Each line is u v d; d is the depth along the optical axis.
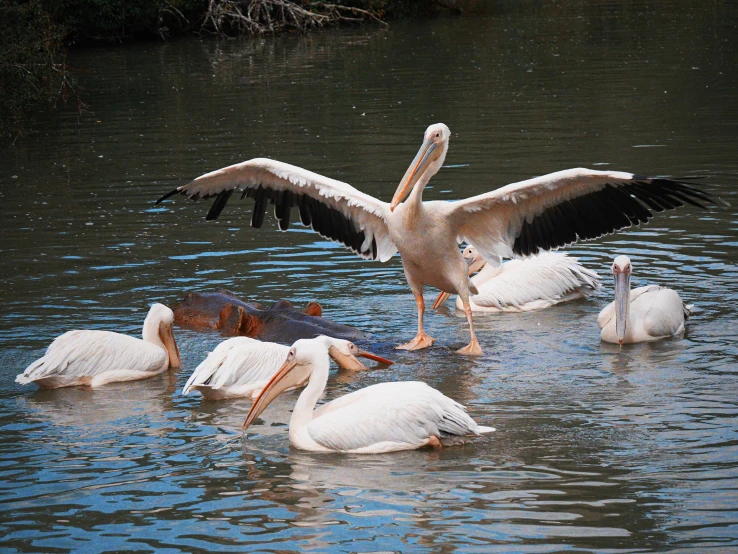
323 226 9.06
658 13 36.25
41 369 7.28
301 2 35.81
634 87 21.11
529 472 5.53
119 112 20.83
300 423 6.16
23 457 5.97
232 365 7.21
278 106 20.78
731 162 13.91
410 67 25.77
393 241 8.40
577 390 7.00
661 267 9.98
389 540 4.72
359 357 8.02
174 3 33.38
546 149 15.48
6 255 10.84
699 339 8.05
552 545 4.62
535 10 39.56
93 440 6.27
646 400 6.70
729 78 21.55
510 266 9.72
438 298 9.56
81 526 4.98
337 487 5.40
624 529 4.76
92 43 33.91
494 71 24.42
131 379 7.62
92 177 14.79
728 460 5.59
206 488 5.45
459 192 12.83
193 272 10.26
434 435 5.99
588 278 9.70
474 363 7.82
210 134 17.92
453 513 5.01
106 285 9.78
